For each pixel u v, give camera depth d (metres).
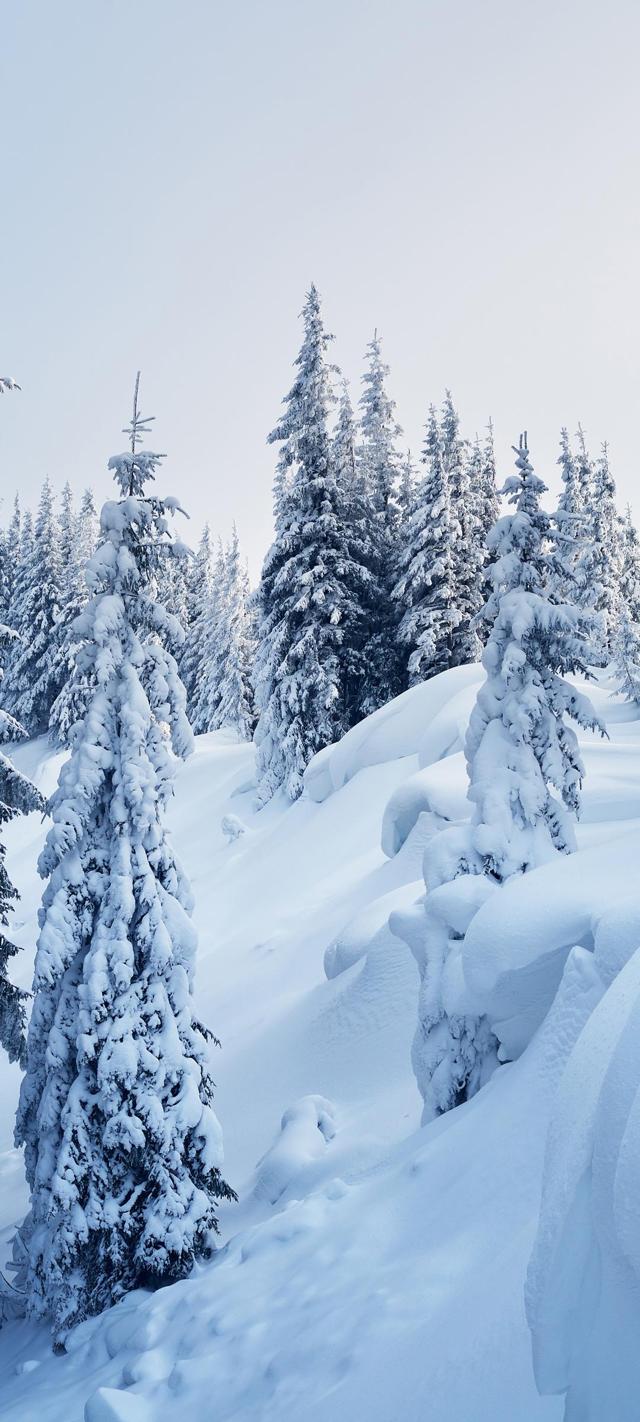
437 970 10.65
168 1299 8.77
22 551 77.06
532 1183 6.11
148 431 13.73
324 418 39.88
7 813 16.23
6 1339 12.27
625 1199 2.90
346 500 42.91
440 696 33.59
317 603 38.72
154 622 13.20
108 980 11.98
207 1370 6.58
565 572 16.02
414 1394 4.77
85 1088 11.90
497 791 14.70
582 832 17.30
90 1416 6.57
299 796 37.56
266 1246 8.27
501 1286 5.18
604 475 54.28
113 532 13.34
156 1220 11.30
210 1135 11.98
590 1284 3.26
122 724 12.73
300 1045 17.44
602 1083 3.39
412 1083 13.90
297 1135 13.07
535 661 15.76
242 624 59.22
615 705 44.00
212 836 40.31
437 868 14.05
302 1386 5.58
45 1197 11.71
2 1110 22.50
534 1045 7.51
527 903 7.95
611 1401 3.08
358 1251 6.96
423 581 41.44
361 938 18.58
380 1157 11.45
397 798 23.78
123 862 12.35
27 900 42.06
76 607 65.06
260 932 26.62
